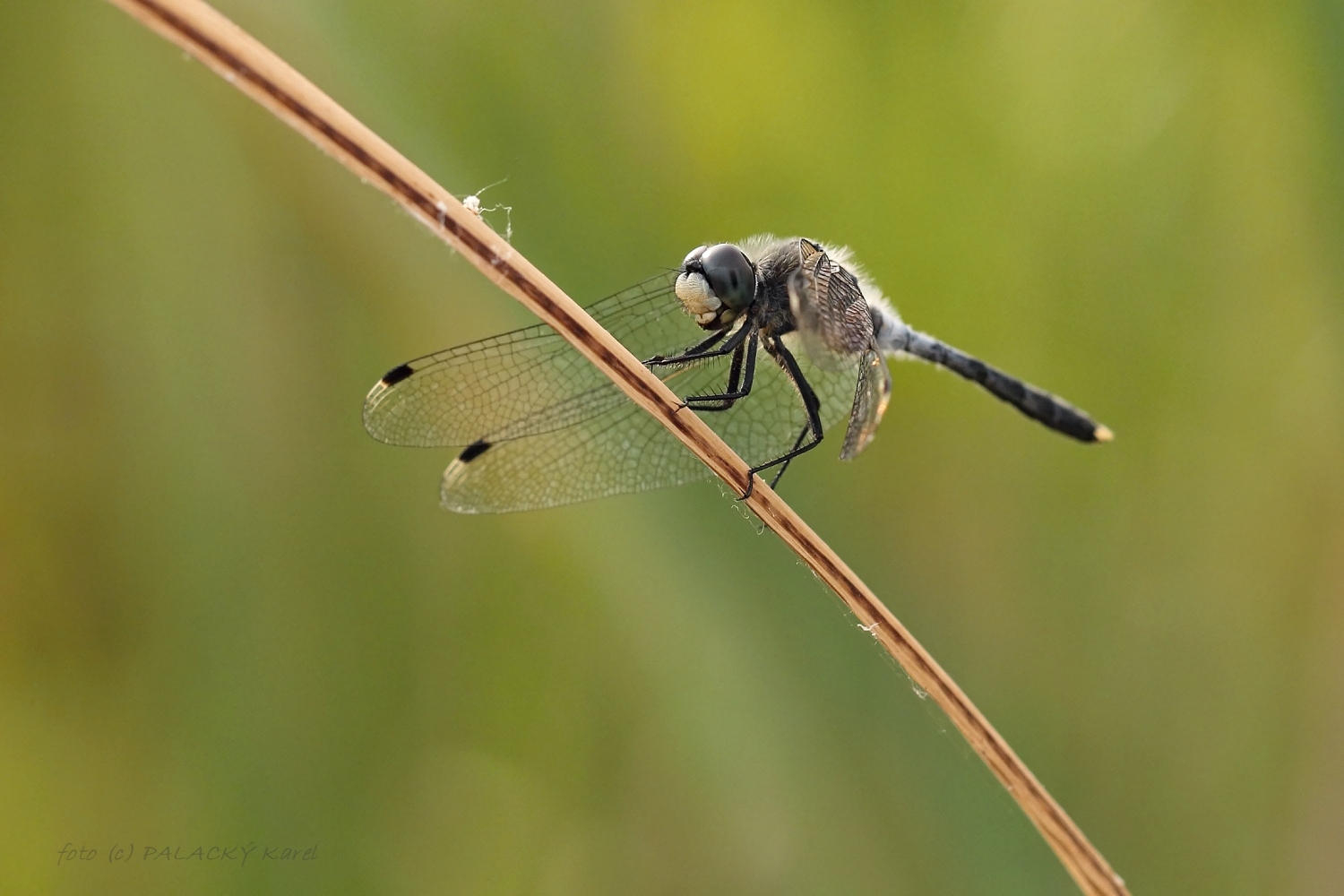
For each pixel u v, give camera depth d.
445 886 0.75
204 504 0.75
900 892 0.75
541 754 0.75
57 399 0.75
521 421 0.74
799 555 0.73
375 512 0.75
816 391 0.75
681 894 0.75
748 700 0.75
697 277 0.75
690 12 0.75
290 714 0.75
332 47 0.74
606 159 0.75
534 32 0.75
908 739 0.75
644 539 0.75
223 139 0.75
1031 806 0.73
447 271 0.75
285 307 0.75
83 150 0.75
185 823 0.75
